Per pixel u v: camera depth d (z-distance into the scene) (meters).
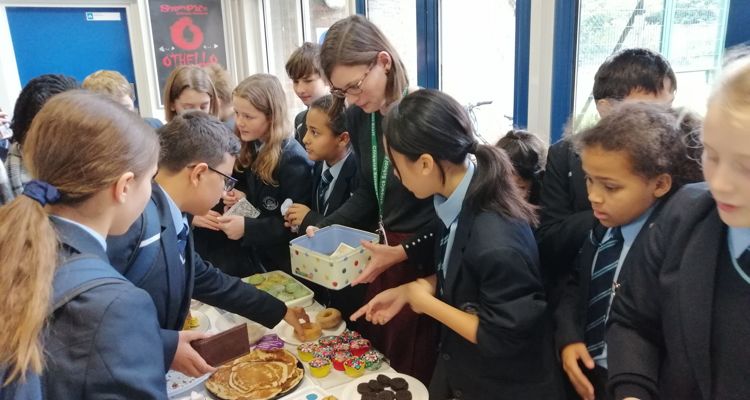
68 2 4.20
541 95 2.14
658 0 1.74
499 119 2.44
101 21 4.35
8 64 4.11
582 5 1.99
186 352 1.22
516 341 1.15
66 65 4.34
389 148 1.22
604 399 1.19
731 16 1.52
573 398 1.39
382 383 1.36
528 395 1.28
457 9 2.57
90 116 0.85
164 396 0.89
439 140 1.16
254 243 2.02
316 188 2.12
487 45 2.44
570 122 1.81
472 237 1.19
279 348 1.53
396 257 1.52
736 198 0.66
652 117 1.05
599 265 1.20
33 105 1.82
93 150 0.84
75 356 0.79
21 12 4.12
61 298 0.80
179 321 1.34
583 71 2.05
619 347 1.00
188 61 4.57
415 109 1.17
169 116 2.52
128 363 0.82
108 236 1.08
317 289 2.04
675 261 0.86
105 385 0.79
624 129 1.03
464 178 1.23
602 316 1.19
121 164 0.87
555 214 1.52
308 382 1.40
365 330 1.80
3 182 1.86
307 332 1.60
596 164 1.05
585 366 1.22
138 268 1.16
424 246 1.54
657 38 1.77
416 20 2.79
